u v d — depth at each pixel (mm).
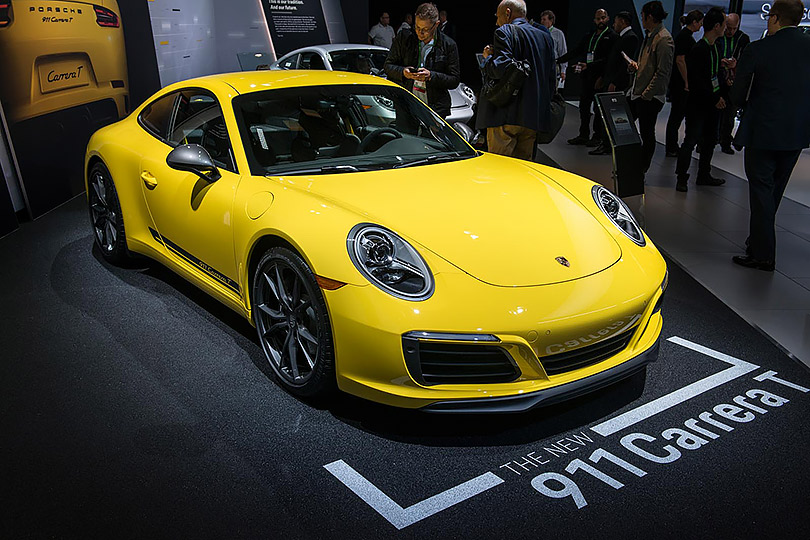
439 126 3770
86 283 4027
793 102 4137
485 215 2834
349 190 2947
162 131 3809
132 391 2887
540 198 3070
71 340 3328
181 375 3016
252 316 3033
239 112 3324
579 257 2695
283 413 2732
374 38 14273
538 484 2322
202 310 3672
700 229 5391
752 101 4297
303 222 2660
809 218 5820
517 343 2355
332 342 2559
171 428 2629
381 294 2385
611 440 2576
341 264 2463
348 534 2080
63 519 2141
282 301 2797
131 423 2662
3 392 2877
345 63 8555
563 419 2709
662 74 6590
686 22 7570
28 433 2598
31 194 5312
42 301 3773
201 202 3225
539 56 4957
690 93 6301
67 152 5953
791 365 3186
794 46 4090
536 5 16219
